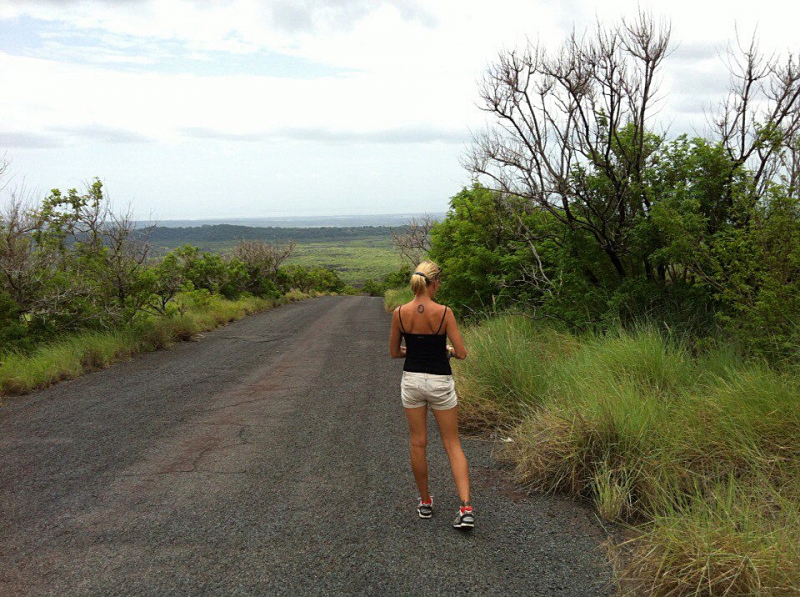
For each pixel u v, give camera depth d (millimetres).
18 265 10508
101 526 3658
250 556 3221
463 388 6203
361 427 6105
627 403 4531
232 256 29453
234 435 5863
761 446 3896
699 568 2668
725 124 8406
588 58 8336
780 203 5723
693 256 7035
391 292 33000
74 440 5703
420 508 3736
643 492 3729
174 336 13977
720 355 5805
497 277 12305
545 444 4441
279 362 10820
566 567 3066
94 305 12039
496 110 8914
